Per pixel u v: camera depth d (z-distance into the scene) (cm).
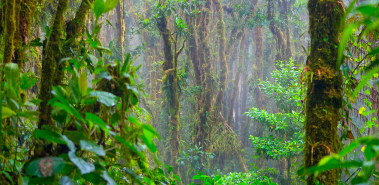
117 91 134
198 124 1112
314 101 267
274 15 1327
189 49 1118
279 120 791
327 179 250
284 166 1209
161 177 209
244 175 726
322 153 255
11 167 134
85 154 131
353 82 284
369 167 61
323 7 270
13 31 175
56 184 98
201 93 1108
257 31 1645
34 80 139
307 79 280
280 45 1359
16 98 119
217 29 1301
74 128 140
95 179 102
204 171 1070
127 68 131
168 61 927
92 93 115
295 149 732
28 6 237
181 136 1376
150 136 108
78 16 252
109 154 129
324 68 264
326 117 260
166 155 1289
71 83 115
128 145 100
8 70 119
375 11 58
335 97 262
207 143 1105
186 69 1179
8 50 173
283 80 840
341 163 65
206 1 1123
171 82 936
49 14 475
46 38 222
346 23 271
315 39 272
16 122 126
